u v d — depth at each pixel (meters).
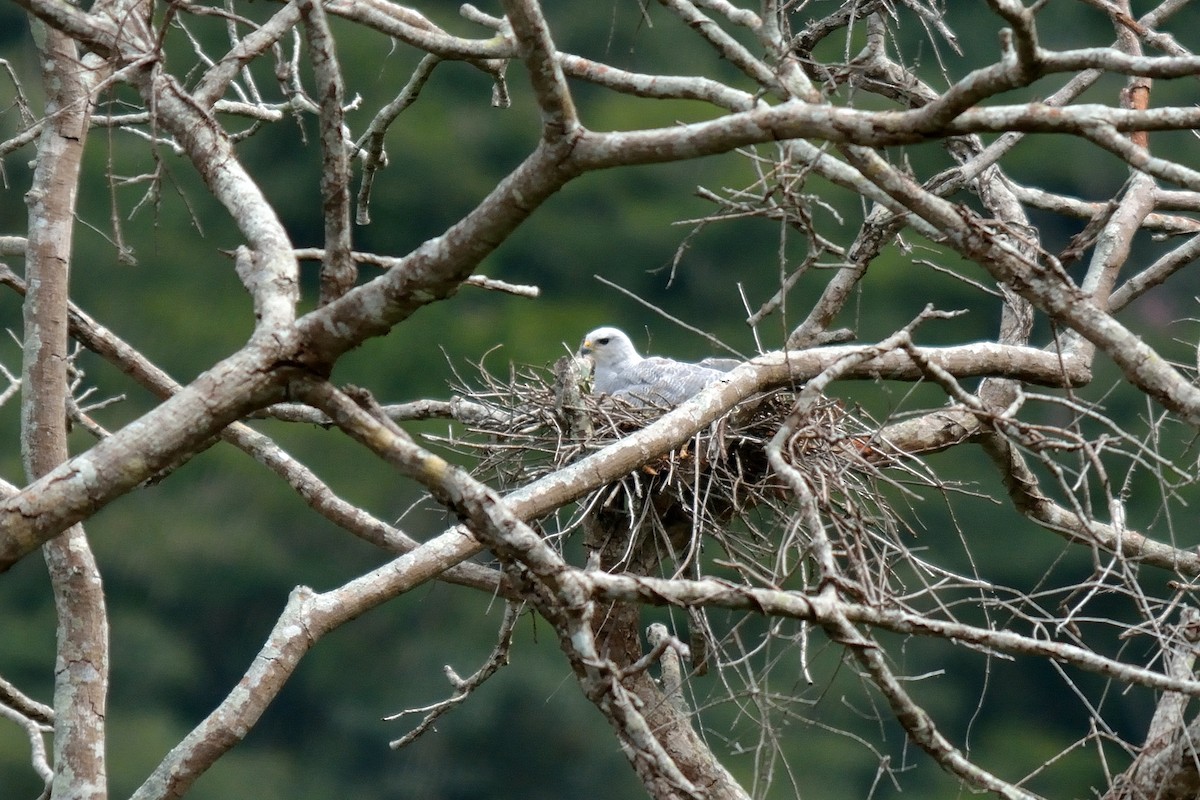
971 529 33.53
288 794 33.44
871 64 11.23
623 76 7.91
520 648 33.84
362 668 35.28
